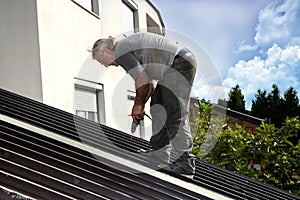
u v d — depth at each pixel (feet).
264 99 68.03
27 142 8.48
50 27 22.40
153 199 7.13
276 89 68.33
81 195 5.81
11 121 11.69
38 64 21.09
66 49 24.13
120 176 8.05
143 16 38.86
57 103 22.58
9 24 21.58
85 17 27.04
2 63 21.54
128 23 36.45
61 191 5.76
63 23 23.94
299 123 23.38
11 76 21.43
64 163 7.52
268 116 66.74
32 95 21.02
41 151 8.11
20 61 21.34
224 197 10.05
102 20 29.86
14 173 5.97
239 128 23.72
